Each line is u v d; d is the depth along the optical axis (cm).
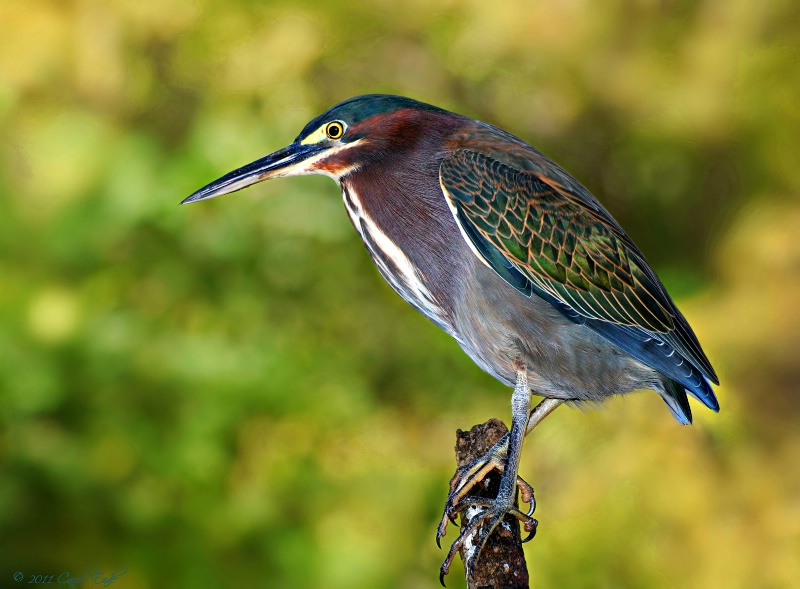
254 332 1142
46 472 942
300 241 1239
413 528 1060
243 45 1367
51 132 1202
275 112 1343
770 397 1293
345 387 1163
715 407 676
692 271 1450
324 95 1427
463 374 1272
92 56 1347
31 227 1139
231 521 981
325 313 1248
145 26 1360
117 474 979
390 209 678
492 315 659
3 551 908
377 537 1033
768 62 1466
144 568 929
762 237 1405
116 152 1183
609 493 1116
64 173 1171
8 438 959
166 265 1159
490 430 675
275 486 1033
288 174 694
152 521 952
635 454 1134
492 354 670
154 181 1164
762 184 1473
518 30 1450
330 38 1413
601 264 672
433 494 1090
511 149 682
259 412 1073
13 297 1050
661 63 1488
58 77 1351
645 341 677
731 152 1501
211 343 1086
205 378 1048
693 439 1170
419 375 1270
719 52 1473
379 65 1446
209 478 998
